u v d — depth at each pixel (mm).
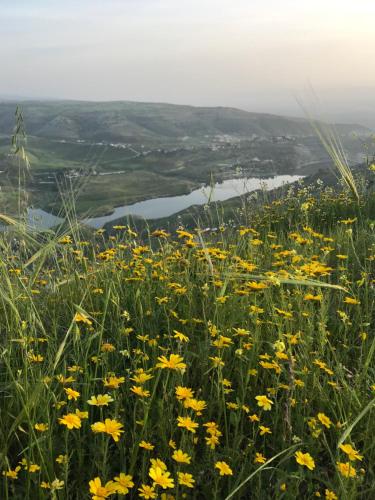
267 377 3275
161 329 4012
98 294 4367
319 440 2850
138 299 4133
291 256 5375
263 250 6406
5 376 3117
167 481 2125
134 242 5520
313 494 2424
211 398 2949
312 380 3307
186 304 4305
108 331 3873
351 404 3029
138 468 2625
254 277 2951
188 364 3252
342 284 4684
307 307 4227
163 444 2664
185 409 2639
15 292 3238
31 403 2311
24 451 2451
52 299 4305
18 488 2398
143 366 3299
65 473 2252
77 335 2846
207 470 2602
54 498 2076
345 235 6527
